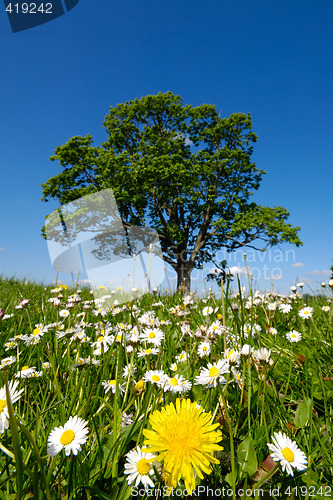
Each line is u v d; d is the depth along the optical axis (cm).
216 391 105
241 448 84
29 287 502
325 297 329
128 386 114
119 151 2442
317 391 126
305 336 195
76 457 74
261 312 257
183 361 148
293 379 143
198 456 62
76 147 2267
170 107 2341
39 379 140
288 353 171
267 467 82
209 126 2453
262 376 112
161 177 1972
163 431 66
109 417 106
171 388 98
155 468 69
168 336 189
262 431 94
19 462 56
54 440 69
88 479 76
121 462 86
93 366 152
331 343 177
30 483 74
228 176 2389
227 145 2422
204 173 2294
